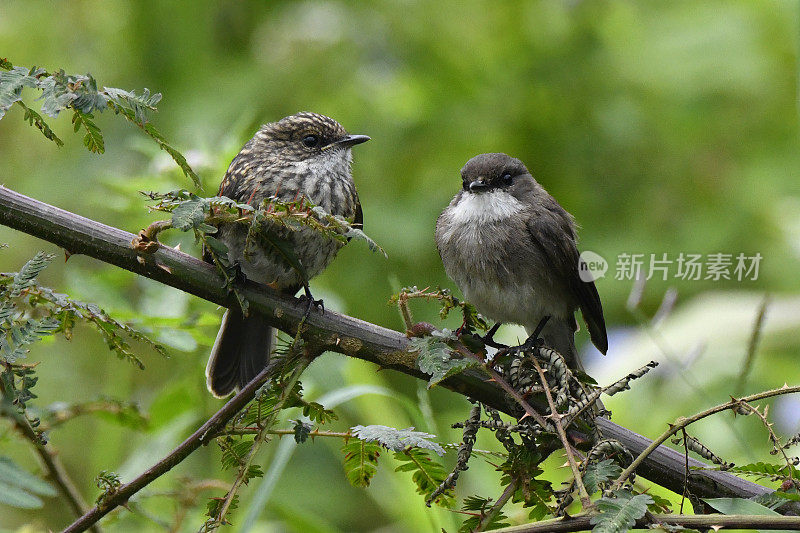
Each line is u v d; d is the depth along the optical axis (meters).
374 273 12.48
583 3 13.45
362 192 12.93
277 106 13.28
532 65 13.13
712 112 12.97
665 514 4.21
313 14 13.79
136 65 13.66
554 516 4.48
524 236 8.84
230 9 14.05
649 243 12.45
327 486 11.43
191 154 9.11
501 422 4.71
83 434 11.12
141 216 8.83
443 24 13.66
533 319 9.06
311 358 5.21
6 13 14.09
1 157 13.28
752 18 13.11
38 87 4.14
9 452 9.53
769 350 10.41
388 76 13.63
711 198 12.73
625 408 9.88
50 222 5.01
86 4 14.01
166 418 8.65
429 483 5.13
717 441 9.43
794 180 12.55
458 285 9.24
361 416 9.01
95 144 4.41
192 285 5.21
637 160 12.95
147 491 6.43
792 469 4.41
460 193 9.45
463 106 13.11
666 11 13.68
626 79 13.10
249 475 4.82
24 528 6.41
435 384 4.71
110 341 4.96
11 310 4.35
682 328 10.52
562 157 12.92
